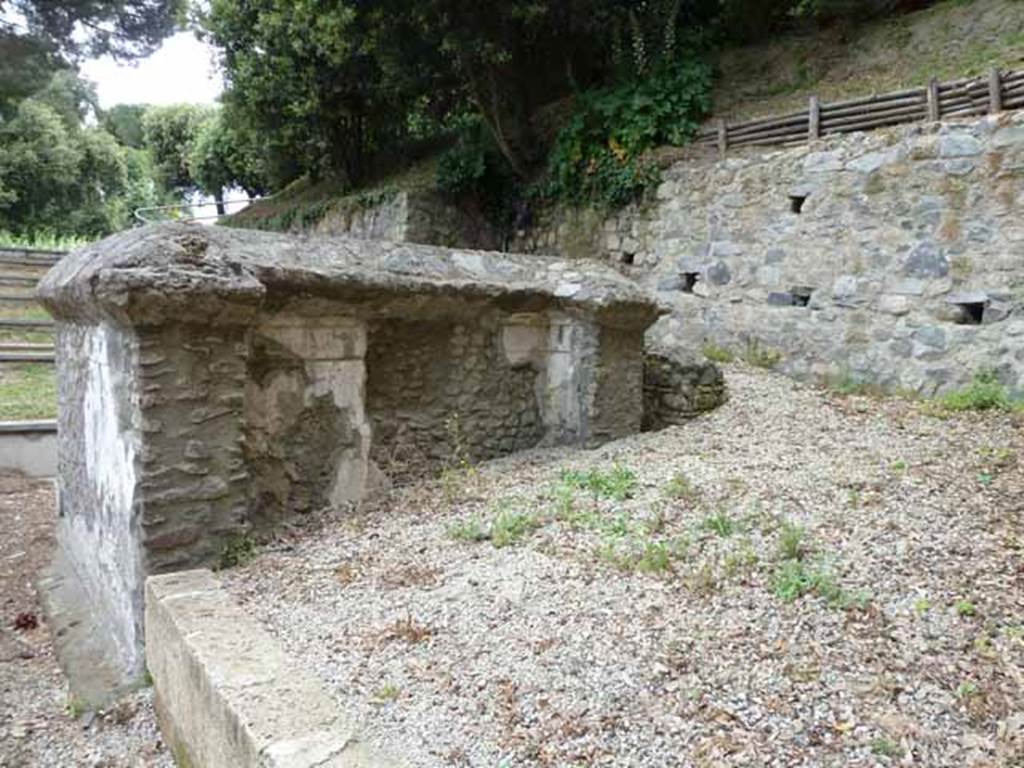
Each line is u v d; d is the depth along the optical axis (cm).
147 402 261
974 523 258
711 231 652
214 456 277
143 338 261
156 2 970
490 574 250
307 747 151
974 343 492
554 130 851
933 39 687
